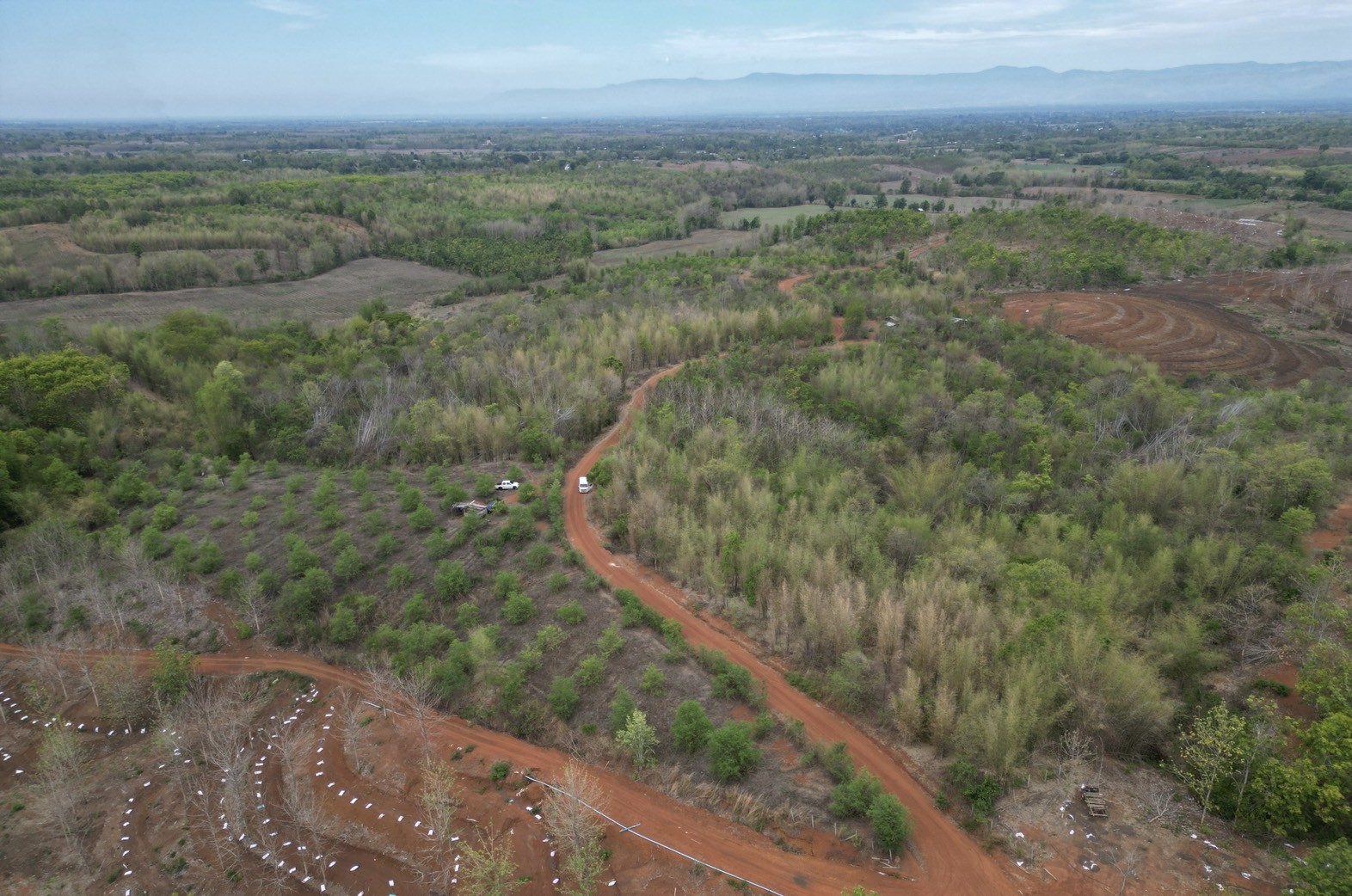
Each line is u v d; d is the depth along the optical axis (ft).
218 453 301.84
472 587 213.25
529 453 295.07
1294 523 198.08
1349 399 297.12
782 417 284.61
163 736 170.81
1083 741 149.28
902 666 172.45
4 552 229.04
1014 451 262.67
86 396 313.12
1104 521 217.15
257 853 149.38
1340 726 130.72
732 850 138.21
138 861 149.59
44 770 166.61
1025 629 165.37
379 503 255.09
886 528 218.59
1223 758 135.33
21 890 143.84
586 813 142.20
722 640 193.88
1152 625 179.22
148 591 219.61
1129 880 125.39
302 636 204.85
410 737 172.14
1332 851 114.52
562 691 170.40
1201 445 248.73
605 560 228.63
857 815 140.77
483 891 134.00
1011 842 133.80
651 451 272.51
